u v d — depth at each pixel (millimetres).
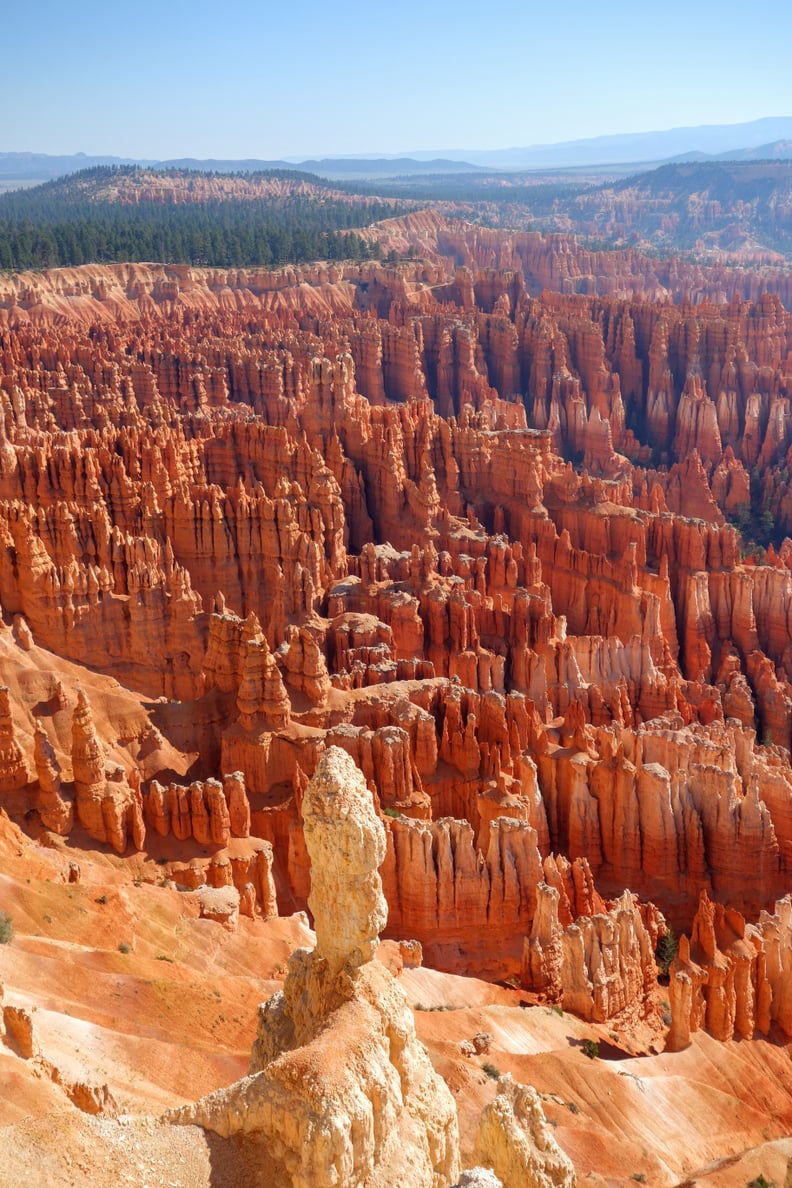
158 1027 42031
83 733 60750
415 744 72062
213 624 73250
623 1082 49719
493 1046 49312
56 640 76438
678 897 71438
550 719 85625
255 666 69188
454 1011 51625
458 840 62500
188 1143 25969
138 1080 37469
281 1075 26328
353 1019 28234
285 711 69750
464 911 62125
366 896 29578
